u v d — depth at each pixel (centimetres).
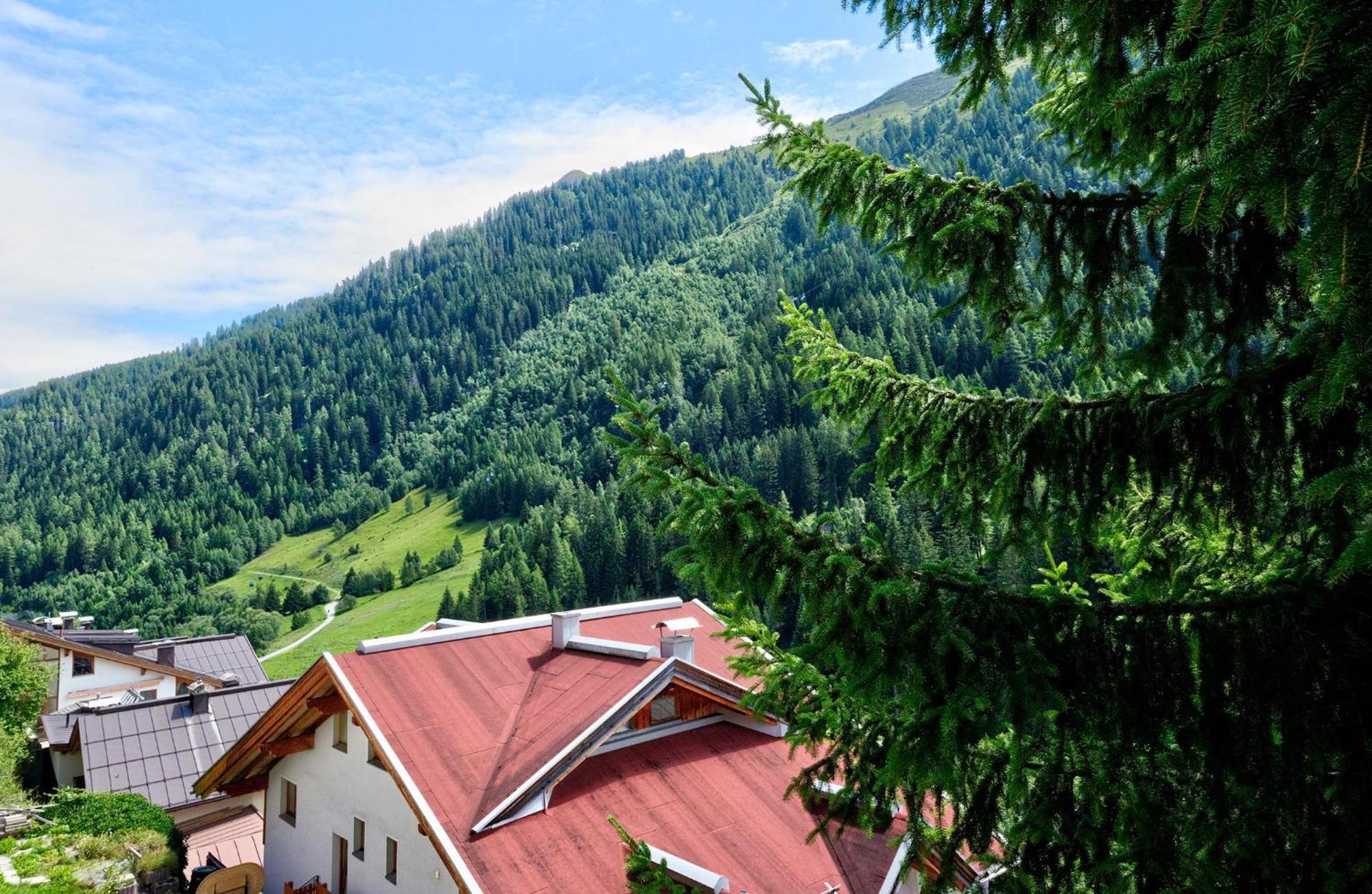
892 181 552
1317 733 387
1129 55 482
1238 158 267
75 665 4188
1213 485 481
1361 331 258
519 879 1088
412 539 16900
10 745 2898
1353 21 241
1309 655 398
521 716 1403
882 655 408
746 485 445
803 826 1274
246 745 1652
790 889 1141
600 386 18825
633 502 9656
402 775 1232
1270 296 480
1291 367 433
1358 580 402
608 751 1380
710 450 13275
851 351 646
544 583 9894
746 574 431
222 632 12706
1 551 17562
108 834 1916
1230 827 391
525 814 1195
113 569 17150
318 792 1619
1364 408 355
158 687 4394
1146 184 502
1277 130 260
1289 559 509
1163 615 423
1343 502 412
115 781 2762
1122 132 477
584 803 1243
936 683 406
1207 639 417
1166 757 407
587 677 1462
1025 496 545
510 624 1700
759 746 1471
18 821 1939
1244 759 395
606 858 1147
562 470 16375
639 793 1285
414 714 1371
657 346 18288
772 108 584
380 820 1434
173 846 2027
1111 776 404
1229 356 497
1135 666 417
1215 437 459
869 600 406
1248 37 258
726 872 1148
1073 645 421
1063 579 545
